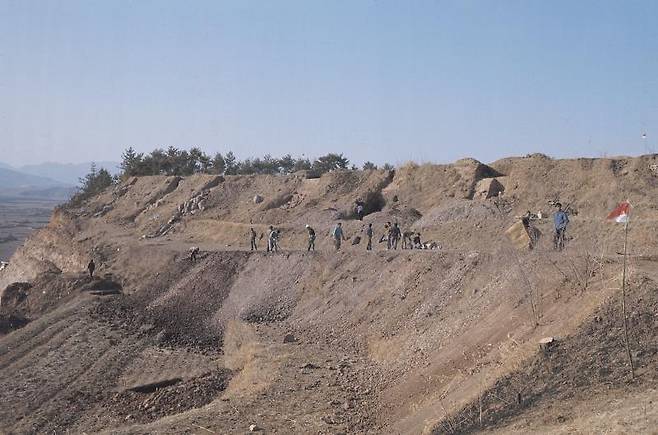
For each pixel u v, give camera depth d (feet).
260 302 103.71
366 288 90.84
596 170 128.06
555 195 127.34
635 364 42.32
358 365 69.26
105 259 159.63
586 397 40.86
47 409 75.61
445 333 65.05
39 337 104.42
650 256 67.36
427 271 83.05
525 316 55.06
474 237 108.78
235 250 130.00
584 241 84.64
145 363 88.63
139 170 275.80
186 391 74.28
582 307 49.62
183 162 282.77
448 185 146.61
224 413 54.75
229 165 285.23
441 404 47.67
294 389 61.26
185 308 111.55
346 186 168.04
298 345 80.43
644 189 118.21
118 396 77.71
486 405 43.60
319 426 50.62
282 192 180.24
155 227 189.47
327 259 105.09
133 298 123.95
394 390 57.36
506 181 139.44
